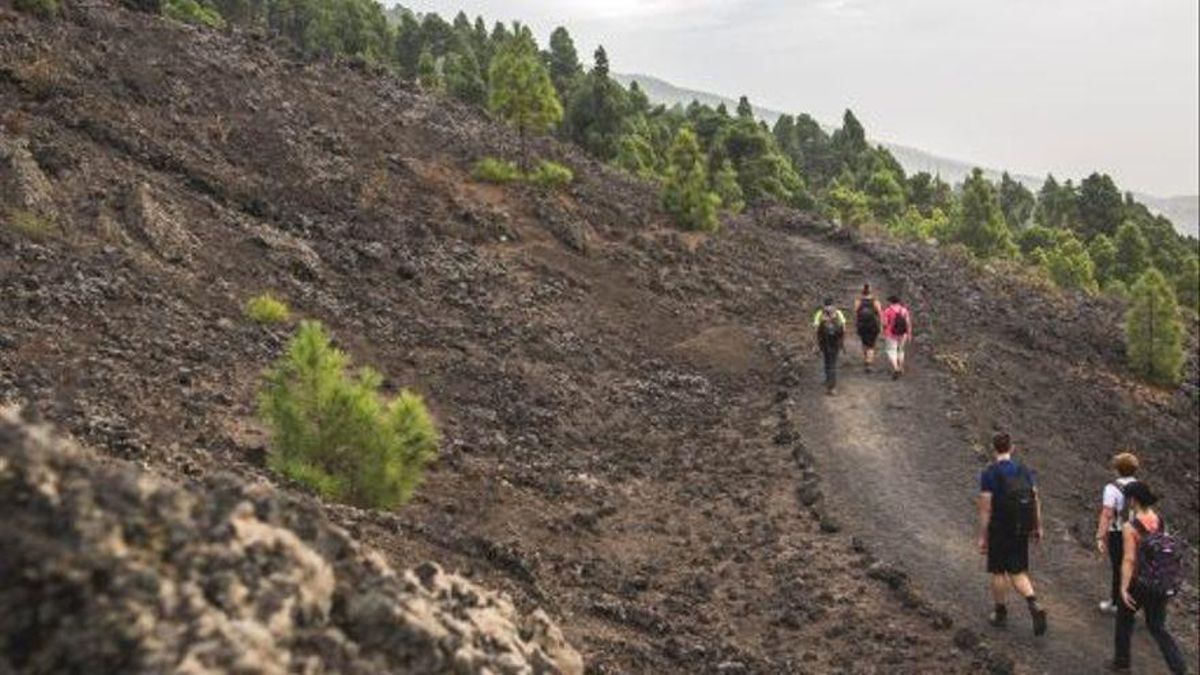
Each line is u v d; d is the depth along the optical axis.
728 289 31.92
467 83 76.06
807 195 86.56
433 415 17.53
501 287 25.88
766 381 23.92
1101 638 11.67
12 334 14.16
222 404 14.33
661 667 8.78
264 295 19.22
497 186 33.34
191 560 4.48
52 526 4.18
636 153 68.06
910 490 16.44
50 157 20.34
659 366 24.12
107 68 27.20
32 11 28.08
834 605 12.00
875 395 22.11
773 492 16.34
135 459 10.06
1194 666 11.23
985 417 22.50
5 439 4.41
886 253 43.78
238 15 75.19
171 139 25.25
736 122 85.38
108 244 18.64
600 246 31.89
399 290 23.36
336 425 11.27
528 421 18.56
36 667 3.82
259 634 4.25
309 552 5.08
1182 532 24.48
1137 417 32.34
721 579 12.76
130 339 15.51
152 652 3.87
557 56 113.81
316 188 27.08
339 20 87.88
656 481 16.86
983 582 13.02
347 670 4.68
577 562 12.33
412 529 9.72
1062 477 20.48
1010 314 39.16
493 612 6.61
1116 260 83.12
